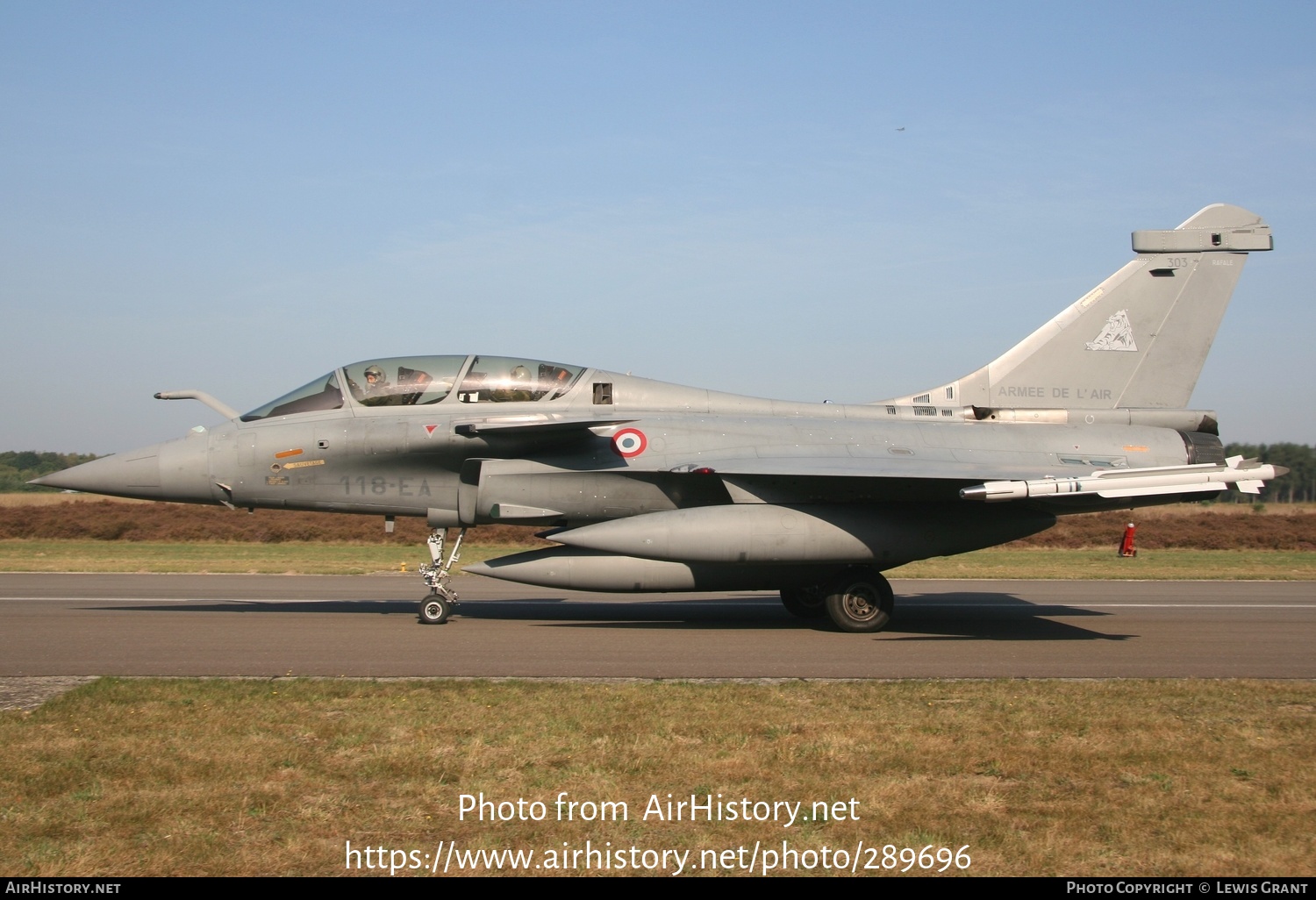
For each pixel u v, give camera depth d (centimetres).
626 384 1316
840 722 715
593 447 1252
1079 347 1395
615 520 1198
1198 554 2823
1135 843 511
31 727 687
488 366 1292
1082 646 1101
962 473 1187
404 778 591
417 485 1262
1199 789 586
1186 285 1413
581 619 1317
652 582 1248
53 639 1078
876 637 1173
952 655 1030
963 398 1376
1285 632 1227
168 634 1114
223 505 1275
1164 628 1267
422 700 771
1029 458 1300
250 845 498
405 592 1656
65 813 533
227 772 598
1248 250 1420
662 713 736
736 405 1333
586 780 589
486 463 1229
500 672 909
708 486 1263
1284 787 592
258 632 1135
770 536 1182
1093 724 720
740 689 823
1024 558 2592
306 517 3338
